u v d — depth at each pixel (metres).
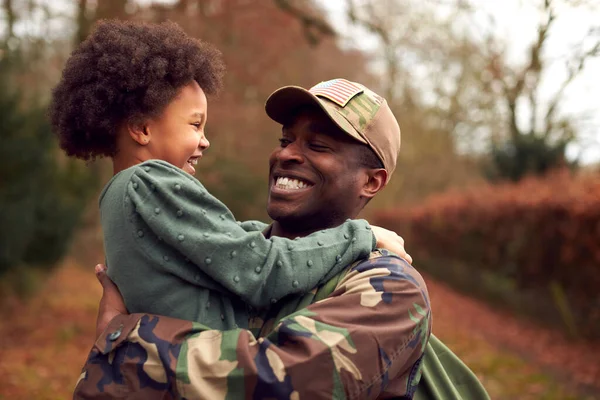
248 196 17.36
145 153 1.82
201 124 1.92
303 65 17.12
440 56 20.67
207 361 1.48
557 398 6.50
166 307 1.61
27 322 9.04
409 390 1.67
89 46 1.83
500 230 13.15
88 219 14.82
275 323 1.71
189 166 1.93
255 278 1.61
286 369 1.46
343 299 1.59
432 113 24.91
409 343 1.60
